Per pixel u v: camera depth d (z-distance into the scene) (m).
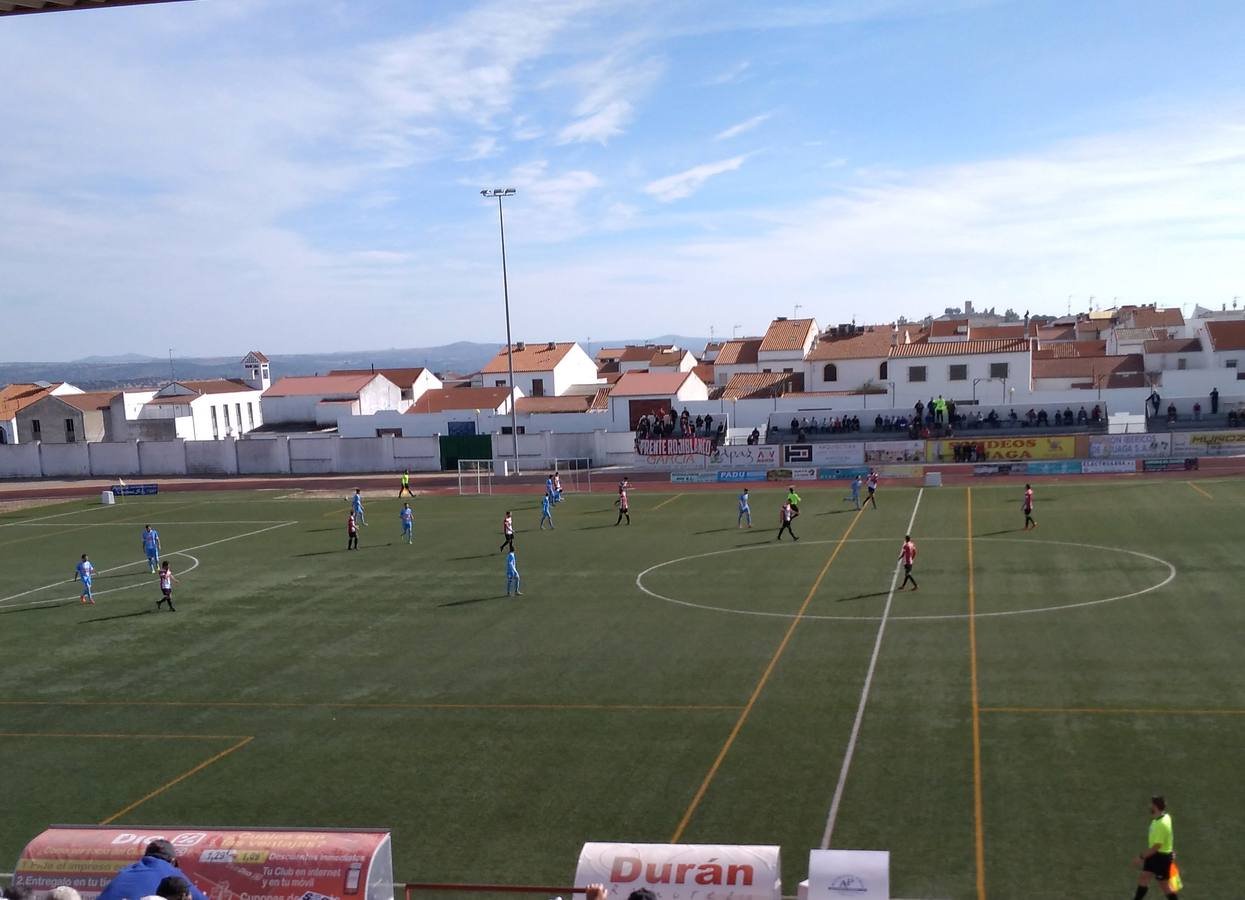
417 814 21.81
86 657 35.41
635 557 47.75
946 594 37.53
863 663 30.12
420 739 26.20
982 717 25.33
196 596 44.03
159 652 35.59
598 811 21.44
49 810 23.08
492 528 58.31
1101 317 164.25
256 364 137.38
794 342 106.75
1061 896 17.28
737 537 51.75
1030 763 22.50
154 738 27.31
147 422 108.12
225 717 28.67
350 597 42.41
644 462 82.75
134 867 10.56
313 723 27.81
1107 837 19.12
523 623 36.91
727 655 31.72
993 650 30.62
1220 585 36.41
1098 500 56.62
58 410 108.06
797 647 32.12
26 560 54.72
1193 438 69.50
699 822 20.67
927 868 18.36
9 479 98.06
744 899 15.13
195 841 16.02
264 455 93.44
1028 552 44.00
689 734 25.44
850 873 15.01
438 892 18.80
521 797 22.36
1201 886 17.30
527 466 88.44
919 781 21.94
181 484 88.38
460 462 78.75
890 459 73.75
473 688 29.94
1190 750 22.69
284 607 41.25
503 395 104.00
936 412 81.69
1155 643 30.34
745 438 87.19
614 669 30.97
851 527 52.75
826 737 24.67
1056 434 78.06
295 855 15.61
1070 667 28.66
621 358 138.12
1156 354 101.31
